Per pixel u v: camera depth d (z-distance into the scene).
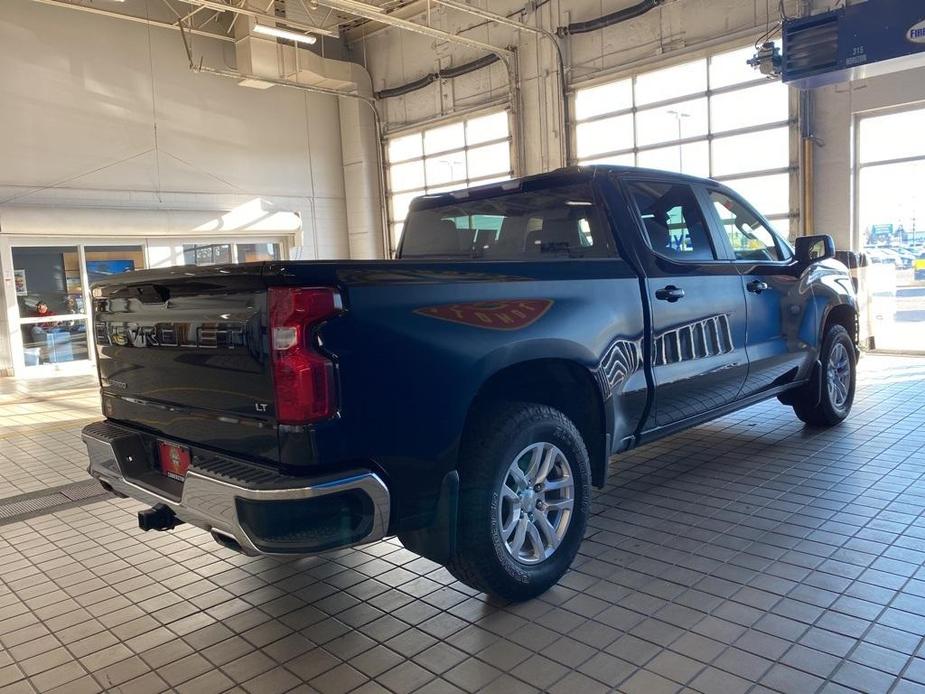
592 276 3.06
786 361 4.45
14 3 11.76
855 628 2.45
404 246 4.35
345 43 16.56
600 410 3.09
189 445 2.56
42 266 12.24
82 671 2.48
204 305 2.39
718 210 4.08
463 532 2.56
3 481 5.31
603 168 3.42
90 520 4.22
